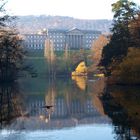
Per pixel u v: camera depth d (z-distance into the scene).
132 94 72.81
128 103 58.53
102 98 72.94
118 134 35.31
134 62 95.62
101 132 36.91
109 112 51.59
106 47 117.00
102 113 51.44
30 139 33.78
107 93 81.25
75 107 61.00
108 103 62.44
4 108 60.03
